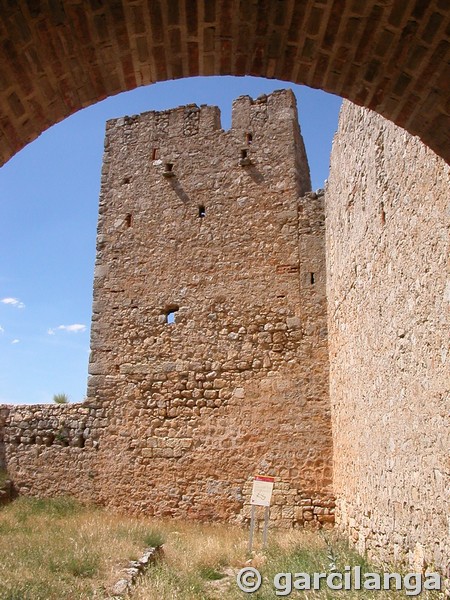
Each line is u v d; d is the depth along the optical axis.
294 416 13.21
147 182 16.38
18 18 3.37
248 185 15.27
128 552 8.82
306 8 3.73
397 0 3.55
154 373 14.59
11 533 10.59
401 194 7.38
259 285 14.38
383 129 8.35
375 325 8.74
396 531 7.46
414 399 6.78
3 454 15.36
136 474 13.97
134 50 3.96
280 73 4.31
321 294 13.85
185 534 11.80
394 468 7.60
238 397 13.72
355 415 10.21
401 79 4.05
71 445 14.76
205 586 7.83
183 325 14.72
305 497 12.61
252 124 15.80
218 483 13.29
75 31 3.66
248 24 3.88
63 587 6.83
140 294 15.39
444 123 4.14
